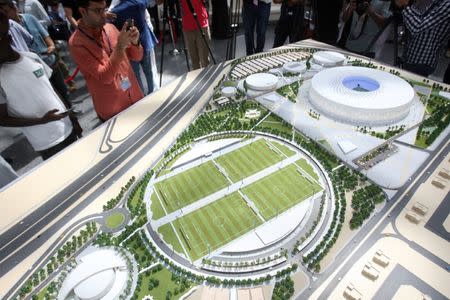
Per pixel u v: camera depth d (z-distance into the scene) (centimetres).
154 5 2294
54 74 1381
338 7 1756
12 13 1090
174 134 873
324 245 557
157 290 499
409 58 1233
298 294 487
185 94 1067
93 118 1583
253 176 717
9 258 561
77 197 684
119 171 754
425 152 768
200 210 638
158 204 655
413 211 620
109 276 496
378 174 710
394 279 500
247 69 1206
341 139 820
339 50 1355
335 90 934
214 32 2558
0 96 751
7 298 500
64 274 521
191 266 533
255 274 518
